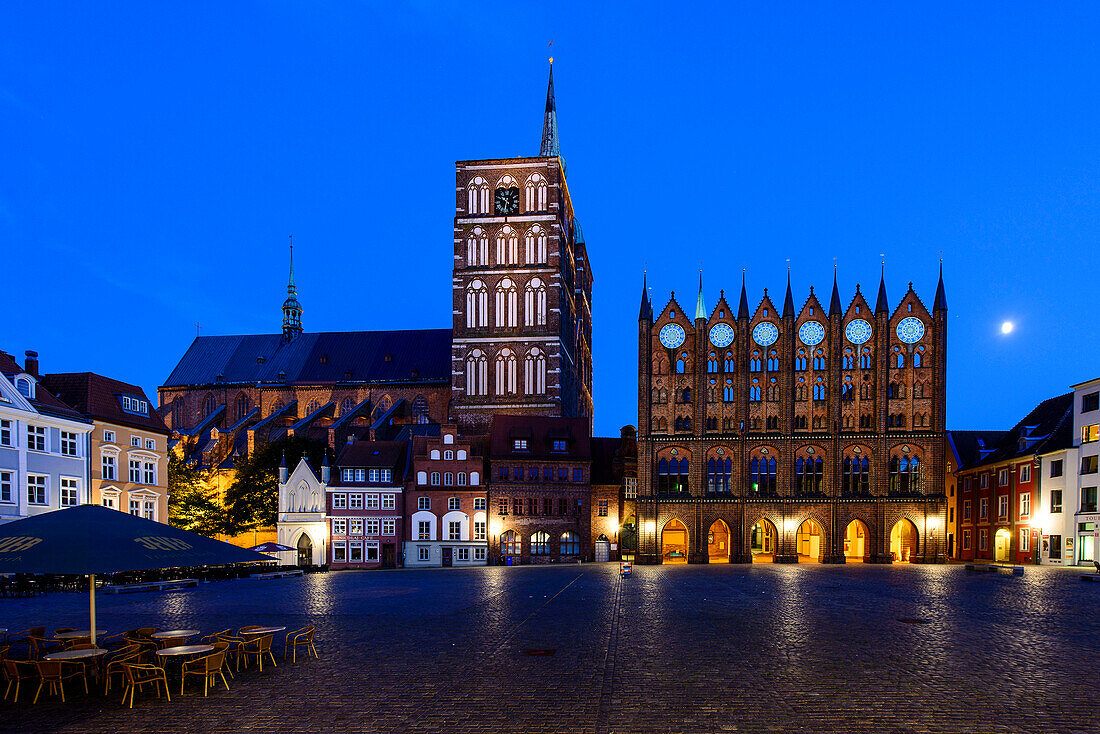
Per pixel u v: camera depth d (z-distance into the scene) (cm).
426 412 11556
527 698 1744
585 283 13525
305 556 8644
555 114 13938
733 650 2319
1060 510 7038
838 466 8069
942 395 8038
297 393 11925
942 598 3891
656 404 8350
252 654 2245
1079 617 3084
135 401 7269
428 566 8712
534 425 9262
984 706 1652
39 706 1748
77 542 1861
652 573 6262
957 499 9019
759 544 9588
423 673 2023
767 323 8362
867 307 8262
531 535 8819
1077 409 6862
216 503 9575
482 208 10619
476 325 10481
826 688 1816
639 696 1752
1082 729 1491
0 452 5647
